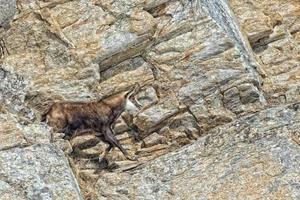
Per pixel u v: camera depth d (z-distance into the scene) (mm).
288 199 43969
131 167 51625
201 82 58781
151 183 48188
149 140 56781
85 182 50375
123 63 61125
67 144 52125
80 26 62188
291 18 71812
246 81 58281
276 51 67188
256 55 67062
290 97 60688
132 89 55438
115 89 59562
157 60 60500
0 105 54312
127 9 62375
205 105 57938
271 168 46312
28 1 63594
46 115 53031
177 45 60688
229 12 67312
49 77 59188
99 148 54875
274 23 69688
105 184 48688
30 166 46281
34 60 60500
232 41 60000
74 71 59781
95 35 61531
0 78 58156
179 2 62188
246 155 48000
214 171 47594
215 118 57219
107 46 60656
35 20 62594
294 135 48562
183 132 57281
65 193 44844
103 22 62125
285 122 50000
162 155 50719
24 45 61688
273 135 49062
